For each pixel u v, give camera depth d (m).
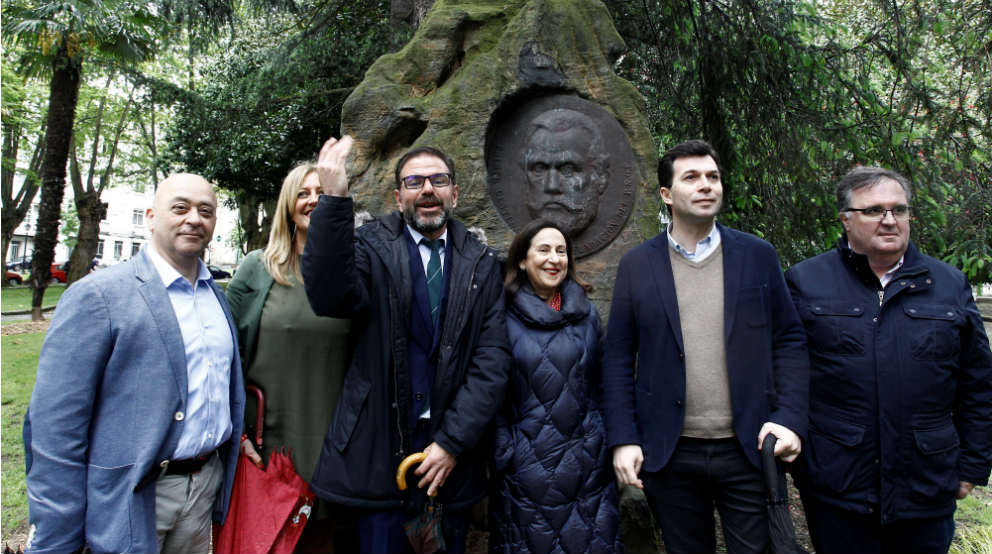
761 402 1.87
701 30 5.36
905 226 1.86
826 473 1.88
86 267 12.84
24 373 6.02
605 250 3.07
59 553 1.48
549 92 3.12
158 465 1.62
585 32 3.17
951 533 1.86
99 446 1.56
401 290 1.90
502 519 1.96
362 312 1.90
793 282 2.07
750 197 5.32
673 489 1.94
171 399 1.63
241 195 11.83
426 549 1.78
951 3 4.24
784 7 5.07
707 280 1.98
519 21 3.11
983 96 4.20
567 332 2.03
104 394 1.58
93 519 1.53
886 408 1.80
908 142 4.38
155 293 1.66
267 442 2.04
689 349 1.93
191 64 8.03
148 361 1.61
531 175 3.02
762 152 5.13
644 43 6.06
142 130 15.66
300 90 8.45
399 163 2.06
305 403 2.04
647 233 3.05
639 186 3.10
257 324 2.07
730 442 1.89
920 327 1.82
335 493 1.82
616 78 3.18
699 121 5.77
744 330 1.90
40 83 13.45
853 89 4.83
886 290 1.87
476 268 1.98
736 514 1.89
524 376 1.98
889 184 1.86
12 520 2.98
